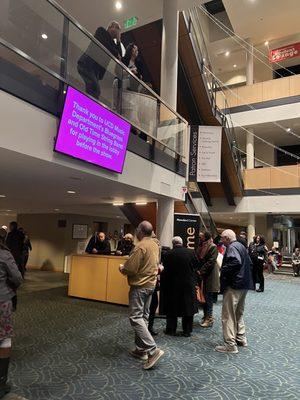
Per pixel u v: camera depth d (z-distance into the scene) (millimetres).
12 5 3412
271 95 15086
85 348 4152
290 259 16250
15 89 3240
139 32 9602
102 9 7770
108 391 3049
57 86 3801
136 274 3771
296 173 13930
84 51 4281
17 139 3262
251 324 5695
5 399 2811
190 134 7820
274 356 4129
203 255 5547
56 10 3844
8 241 7879
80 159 4066
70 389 3055
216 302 7488
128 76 5340
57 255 12555
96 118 4254
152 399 2934
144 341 3596
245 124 15555
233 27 15688
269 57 15922
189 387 3203
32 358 3771
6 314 2900
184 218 6906
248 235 15148
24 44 3428
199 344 4500
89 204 9062
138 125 5500
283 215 16703
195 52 9453
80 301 6977
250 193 14711
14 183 5465
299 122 15070
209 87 10844
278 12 14430
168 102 7594
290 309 6984
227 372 3590
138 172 5449
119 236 13539
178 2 7949
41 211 12172
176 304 4746
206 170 7695
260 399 3016
